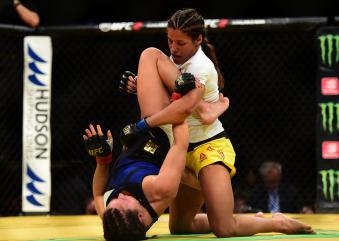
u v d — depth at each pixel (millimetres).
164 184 4590
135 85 5359
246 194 10320
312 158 11484
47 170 9594
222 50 11336
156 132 4930
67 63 10734
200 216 5805
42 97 9688
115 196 4691
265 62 11586
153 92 5055
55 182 10633
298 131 11625
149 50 5227
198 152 5227
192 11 5078
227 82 11625
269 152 11609
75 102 10953
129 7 15062
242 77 11656
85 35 9898
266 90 11664
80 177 10656
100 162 5031
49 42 9789
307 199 11070
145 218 4582
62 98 10852
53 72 10703
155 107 5016
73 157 10766
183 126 4766
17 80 10031
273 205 10227
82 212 10562
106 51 11039
